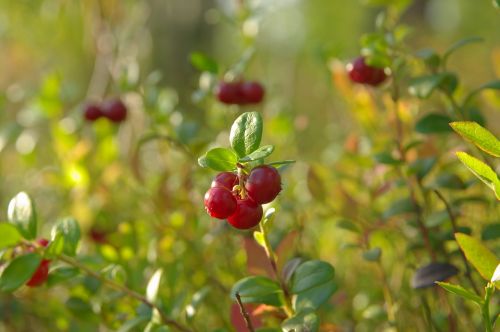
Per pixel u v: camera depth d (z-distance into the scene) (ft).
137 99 1.62
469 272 1.15
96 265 1.14
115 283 1.12
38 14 3.17
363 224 1.28
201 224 1.44
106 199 1.57
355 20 6.03
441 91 1.24
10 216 1.06
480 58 4.31
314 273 1.02
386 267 1.43
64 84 1.77
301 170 1.68
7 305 1.39
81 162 1.57
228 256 1.37
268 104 1.71
